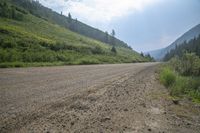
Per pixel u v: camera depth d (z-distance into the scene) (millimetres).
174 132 5012
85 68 23516
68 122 5070
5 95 7461
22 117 5211
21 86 9438
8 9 91812
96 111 6180
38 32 82125
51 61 31891
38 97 7457
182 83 11391
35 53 32219
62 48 47750
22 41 41125
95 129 4730
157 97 8969
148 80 14617
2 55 24828
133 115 6082
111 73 18312
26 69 18391
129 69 24781
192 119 6254
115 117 5746
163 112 6684
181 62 19781
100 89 9828
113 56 68000
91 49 62531
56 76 14047
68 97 7715
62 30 119438
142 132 4793
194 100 9094
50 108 6168
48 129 4547
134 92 9711
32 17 114688
